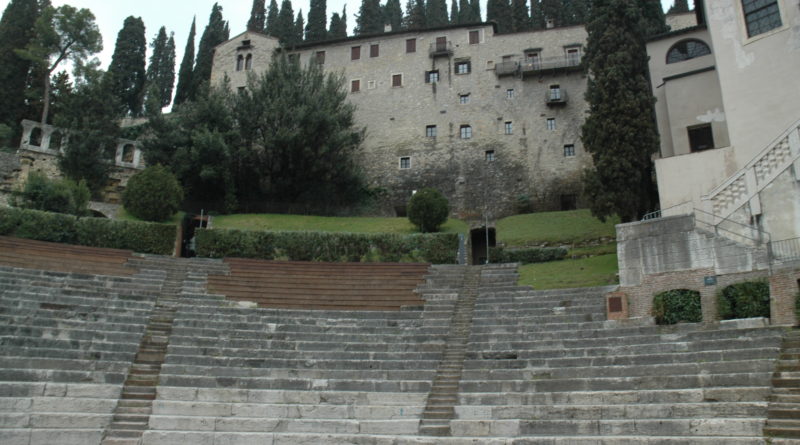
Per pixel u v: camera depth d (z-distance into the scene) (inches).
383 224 1635.1
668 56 1439.5
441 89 2043.6
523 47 2025.1
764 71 1005.8
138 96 2731.3
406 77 2090.3
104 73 1770.4
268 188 1777.8
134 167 1727.4
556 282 1075.9
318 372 780.6
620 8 1381.6
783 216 834.8
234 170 1763.0
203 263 1219.2
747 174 878.4
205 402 695.7
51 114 2129.7
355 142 1875.0
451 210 1883.6
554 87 1948.8
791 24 986.7
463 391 732.0
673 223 890.7
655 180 1302.9
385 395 729.0
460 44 2085.4
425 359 829.2
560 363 744.3
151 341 839.7
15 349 724.0
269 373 773.9
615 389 666.8
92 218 1294.3
